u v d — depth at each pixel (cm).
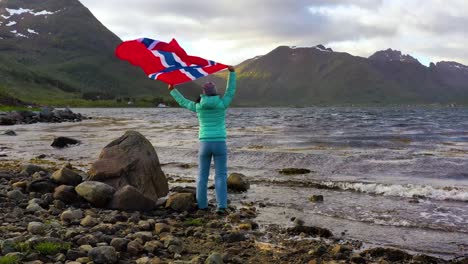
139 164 1158
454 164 1827
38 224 768
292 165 1856
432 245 814
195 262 646
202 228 891
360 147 2573
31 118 6456
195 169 1789
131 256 684
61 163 1947
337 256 730
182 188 1280
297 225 926
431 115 11006
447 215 1027
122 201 1027
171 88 1045
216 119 1028
